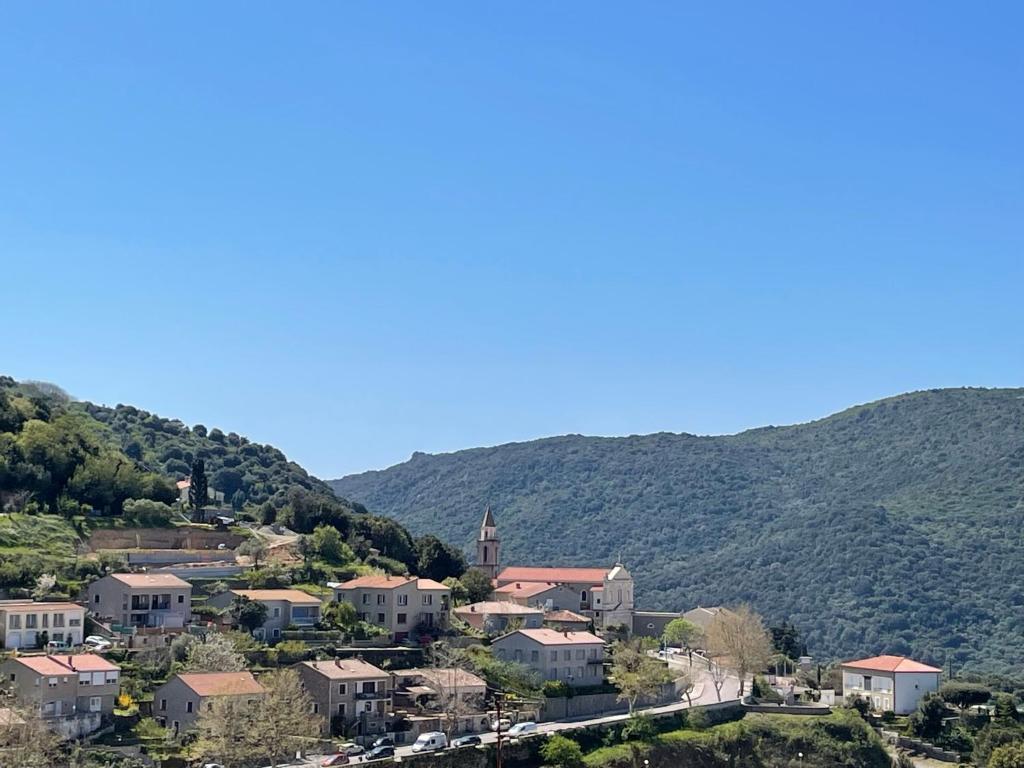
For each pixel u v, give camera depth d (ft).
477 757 598.75
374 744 603.26
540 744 629.10
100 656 620.49
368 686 639.76
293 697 572.92
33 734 499.10
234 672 603.26
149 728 572.92
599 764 634.84
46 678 555.69
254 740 538.88
